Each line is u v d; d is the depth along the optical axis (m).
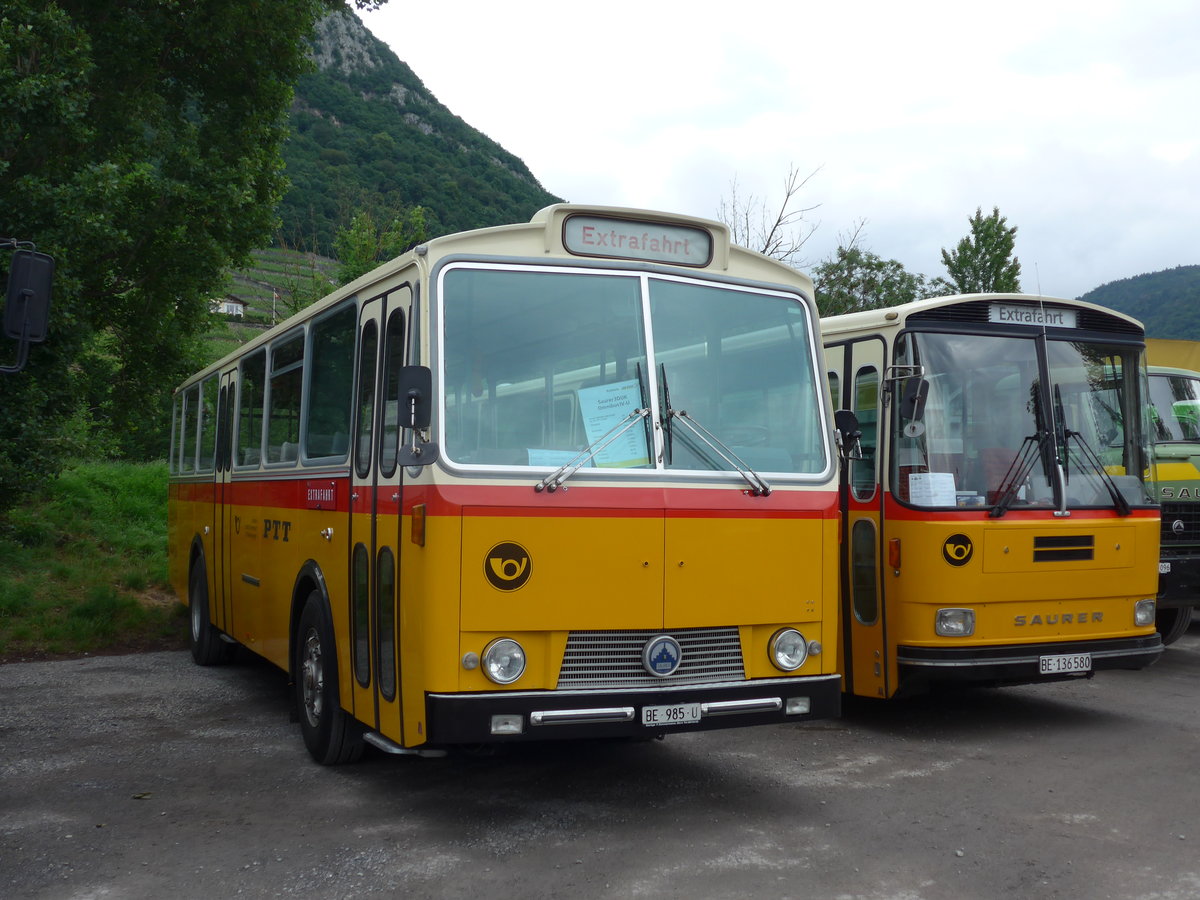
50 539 15.76
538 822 5.43
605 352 5.44
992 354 7.68
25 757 6.88
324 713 6.43
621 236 5.63
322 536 6.62
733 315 5.79
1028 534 7.36
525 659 5.02
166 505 18.70
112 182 13.12
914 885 4.54
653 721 5.11
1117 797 5.86
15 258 6.07
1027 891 4.46
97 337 17.06
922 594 7.27
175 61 17.69
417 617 5.06
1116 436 8.00
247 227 17.33
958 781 6.21
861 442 7.90
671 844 5.07
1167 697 8.77
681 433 5.46
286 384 7.92
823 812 5.59
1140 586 7.76
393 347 5.67
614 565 5.16
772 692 5.41
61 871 4.76
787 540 5.59
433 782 6.22
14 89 12.60
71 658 11.19
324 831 5.30
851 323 8.09
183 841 5.16
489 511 4.98
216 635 10.44
